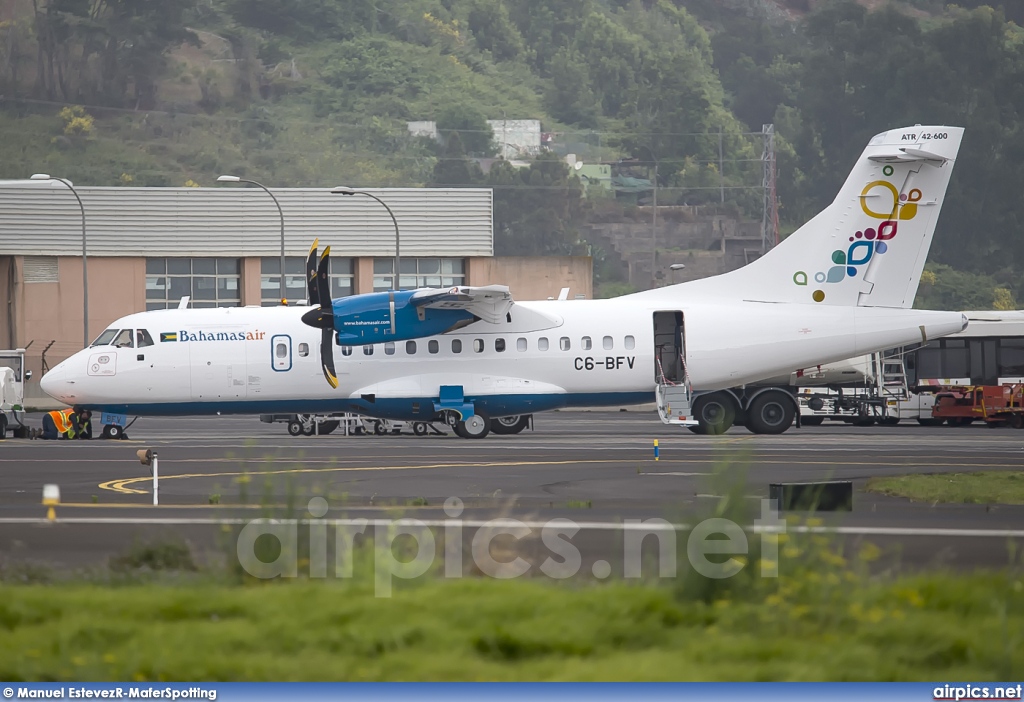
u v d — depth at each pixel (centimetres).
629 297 14500
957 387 18600
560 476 8800
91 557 5078
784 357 14000
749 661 3466
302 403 13925
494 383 13850
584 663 3466
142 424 18738
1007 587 4078
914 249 14138
